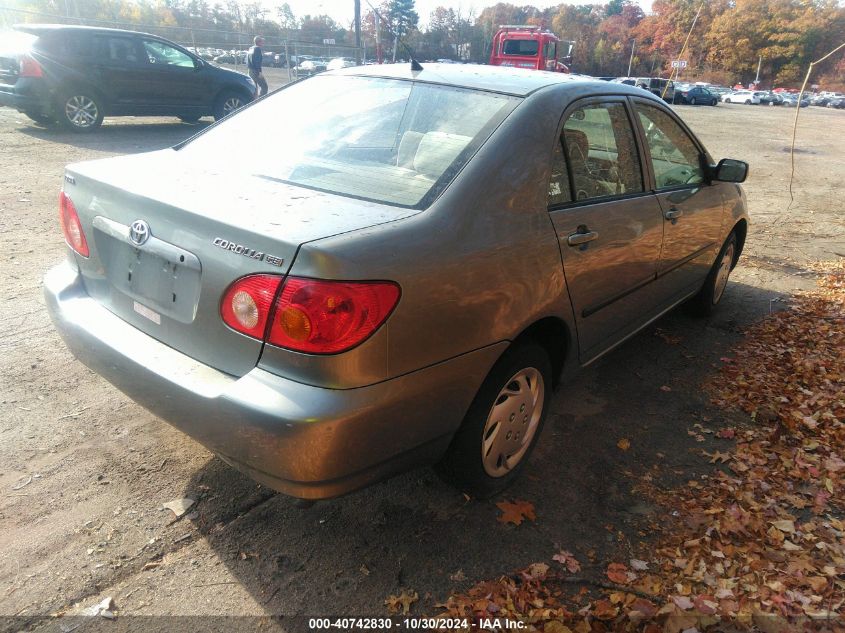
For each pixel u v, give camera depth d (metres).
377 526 2.60
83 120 11.59
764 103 52.72
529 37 24.31
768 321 5.06
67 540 2.41
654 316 3.96
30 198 7.12
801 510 2.84
